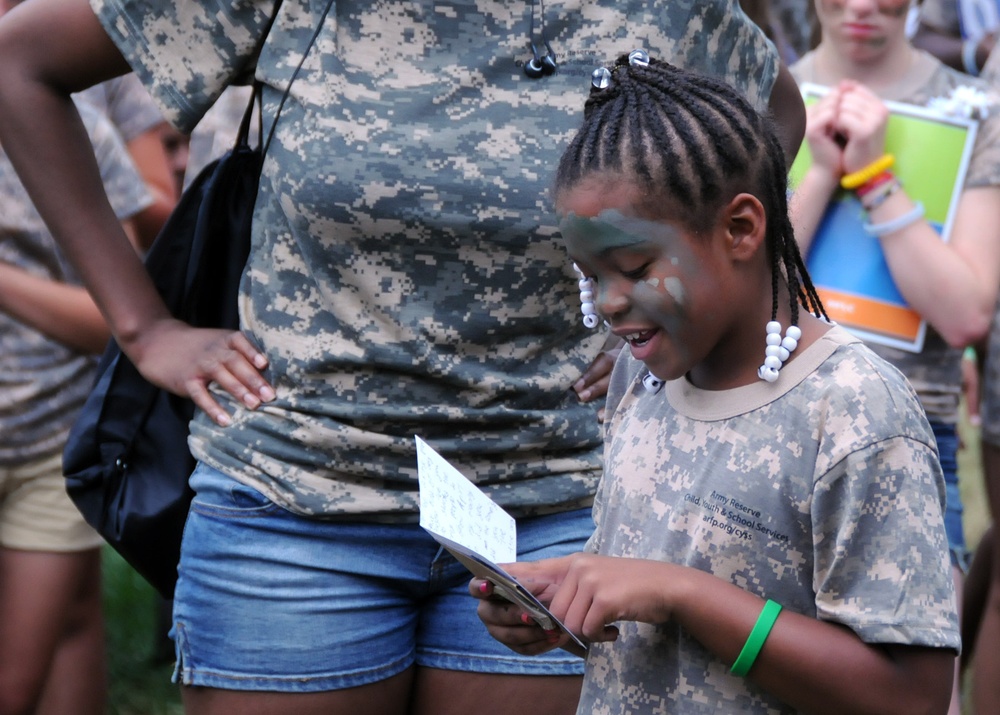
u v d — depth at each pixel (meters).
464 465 2.68
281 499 2.62
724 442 2.04
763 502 2.00
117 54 2.79
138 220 4.31
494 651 2.72
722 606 1.96
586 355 2.77
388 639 2.70
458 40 2.58
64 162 2.89
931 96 3.85
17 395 3.58
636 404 2.28
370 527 2.65
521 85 2.58
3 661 3.66
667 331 2.03
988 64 3.93
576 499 2.76
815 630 1.94
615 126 2.02
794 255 2.12
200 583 2.68
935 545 1.91
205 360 2.77
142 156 4.38
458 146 2.54
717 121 1.99
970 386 4.98
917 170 3.75
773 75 2.96
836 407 1.96
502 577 1.95
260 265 2.72
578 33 2.61
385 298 2.58
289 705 2.63
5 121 2.86
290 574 2.62
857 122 3.71
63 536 3.67
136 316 2.90
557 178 2.07
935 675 1.93
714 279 2.00
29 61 2.82
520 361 2.67
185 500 2.88
